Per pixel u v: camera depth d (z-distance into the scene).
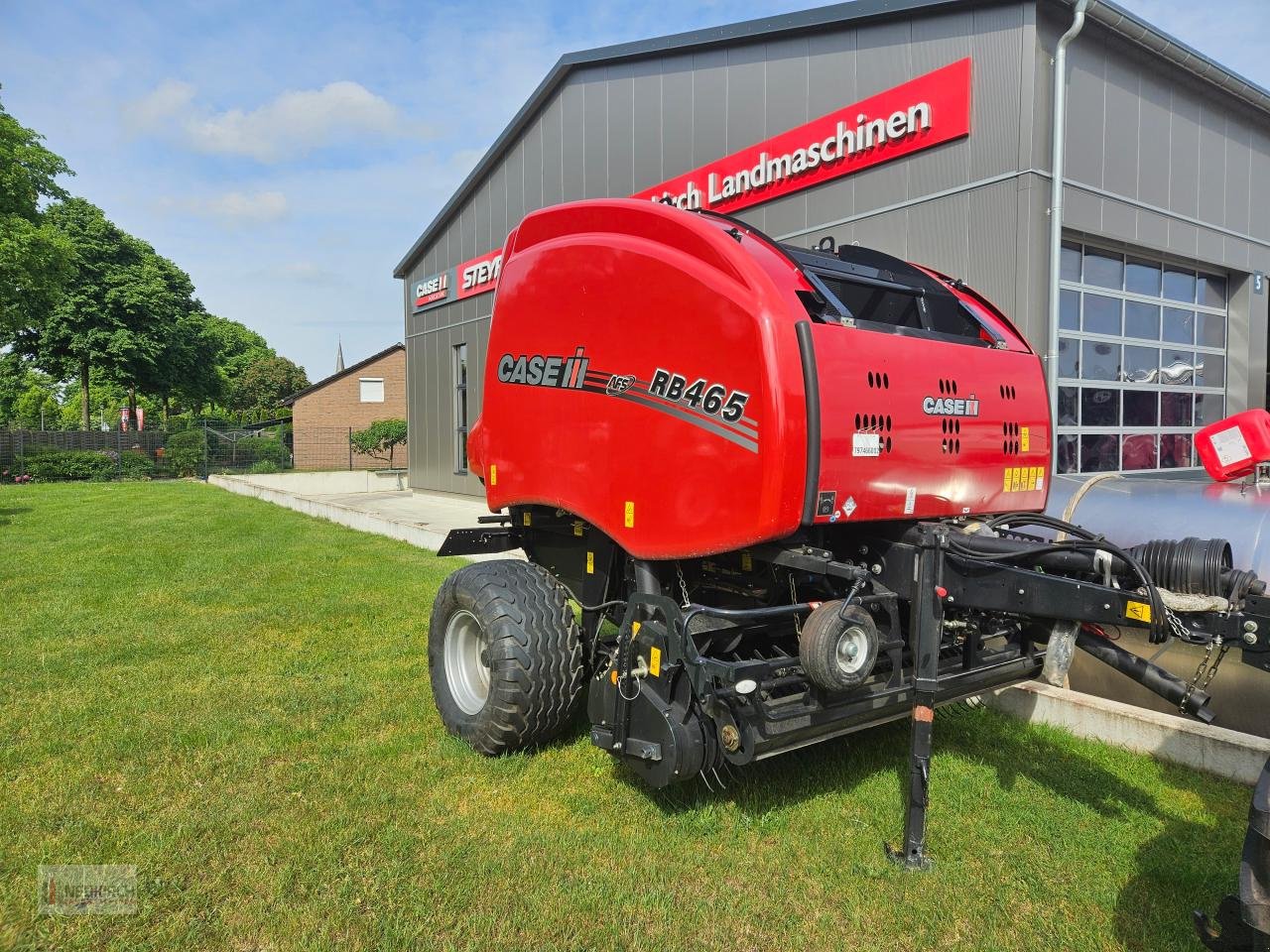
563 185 12.57
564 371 4.08
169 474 32.56
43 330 36.00
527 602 4.06
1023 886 3.03
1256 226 10.66
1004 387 3.99
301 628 6.58
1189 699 2.95
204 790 3.70
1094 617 2.85
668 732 3.22
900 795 3.71
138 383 38.94
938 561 3.26
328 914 2.80
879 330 3.50
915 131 7.99
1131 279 9.32
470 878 3.03
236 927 2.73
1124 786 3.81
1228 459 3.94
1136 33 7.86
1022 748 4.24
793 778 3.87
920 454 3.52
